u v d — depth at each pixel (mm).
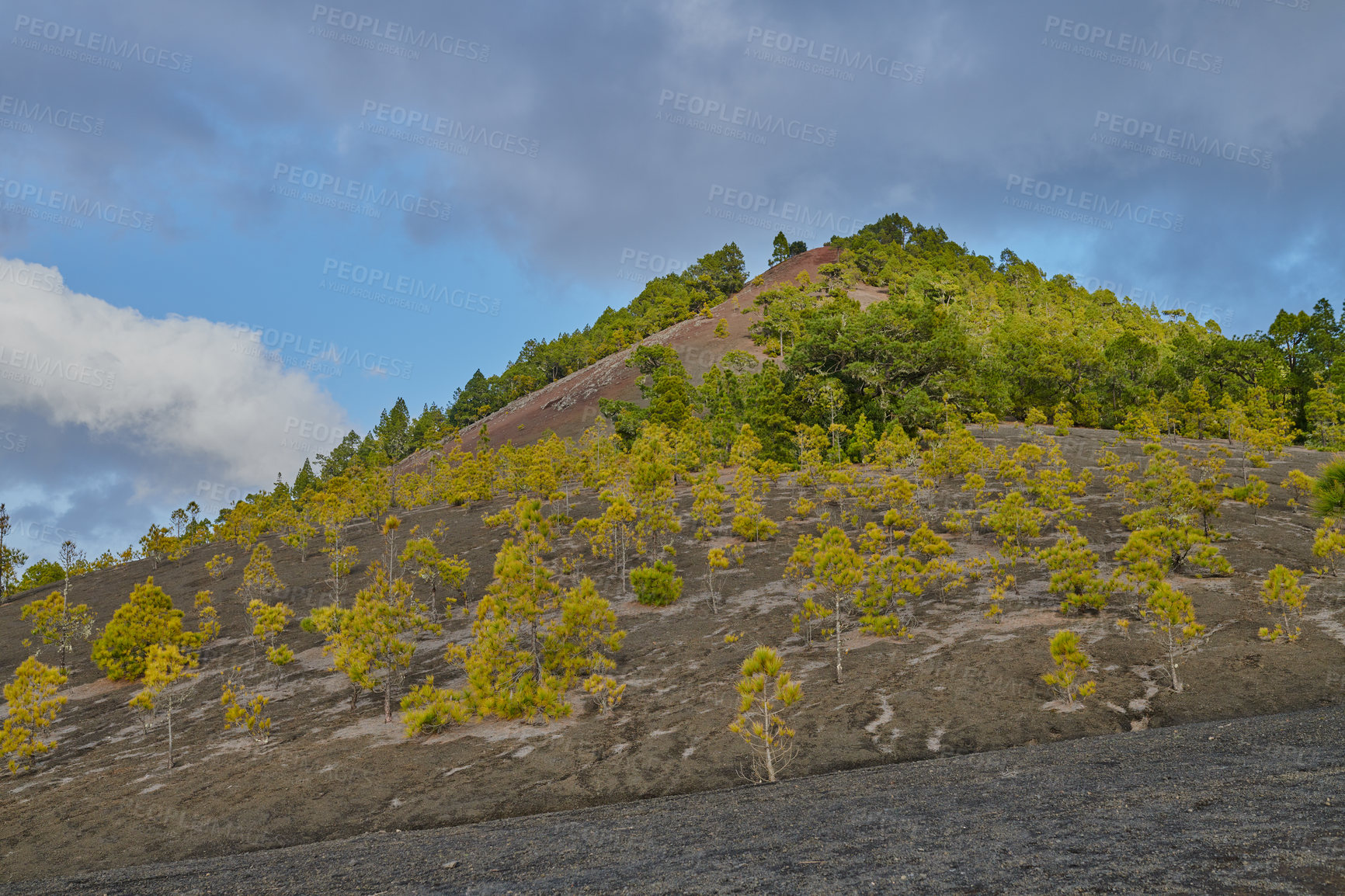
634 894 7789
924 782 13094
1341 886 5398
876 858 7945
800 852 8703
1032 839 7914
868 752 17688
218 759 21594
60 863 15422
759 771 16969
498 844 12188
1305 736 12211
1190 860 6500
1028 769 12867
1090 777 11227
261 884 10922
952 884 6707
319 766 19969
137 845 15992
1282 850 6391
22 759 24078
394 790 18000
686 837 10680
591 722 21875
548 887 8555
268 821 16734
